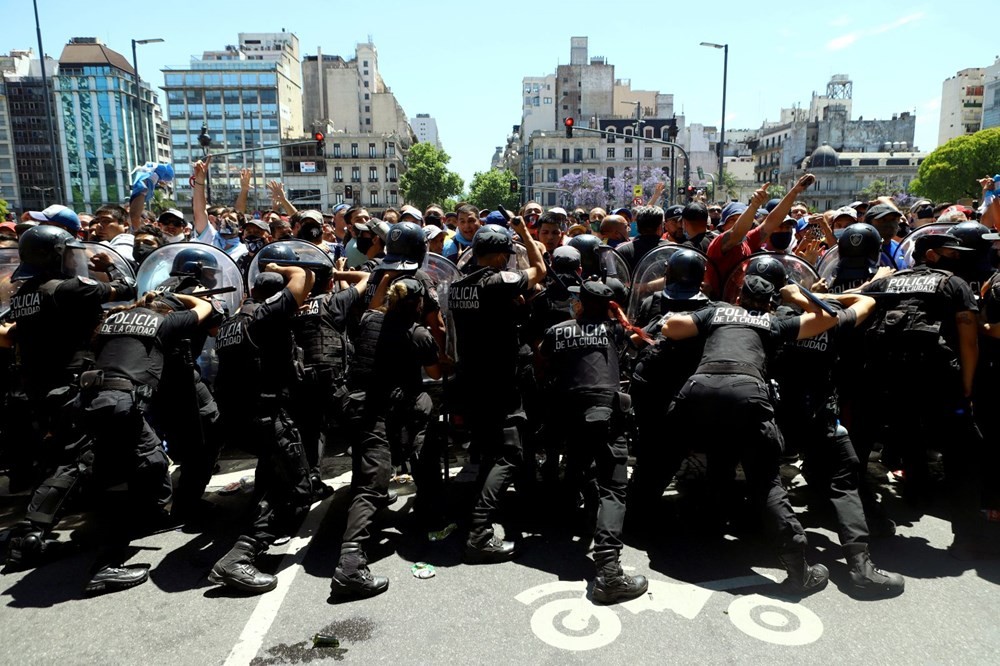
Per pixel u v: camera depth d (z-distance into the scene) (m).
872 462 5.25
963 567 3.57
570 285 4.11
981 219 6.03
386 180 93.75
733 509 4.14
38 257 3.84
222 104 96.06
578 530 4.14
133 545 3.95
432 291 4.19
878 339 3.86
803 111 121.75
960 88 128.25
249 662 2.83
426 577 3.54
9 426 4.61
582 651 2.88
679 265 3.80
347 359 4.07
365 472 3.54
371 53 123.25
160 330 3.66
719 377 3.32
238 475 5.11
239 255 6.98
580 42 99.38
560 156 94.06
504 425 3.81
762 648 2.89
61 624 3.12
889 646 2.89
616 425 3.51
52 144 23.80
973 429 3.64
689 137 98.44
